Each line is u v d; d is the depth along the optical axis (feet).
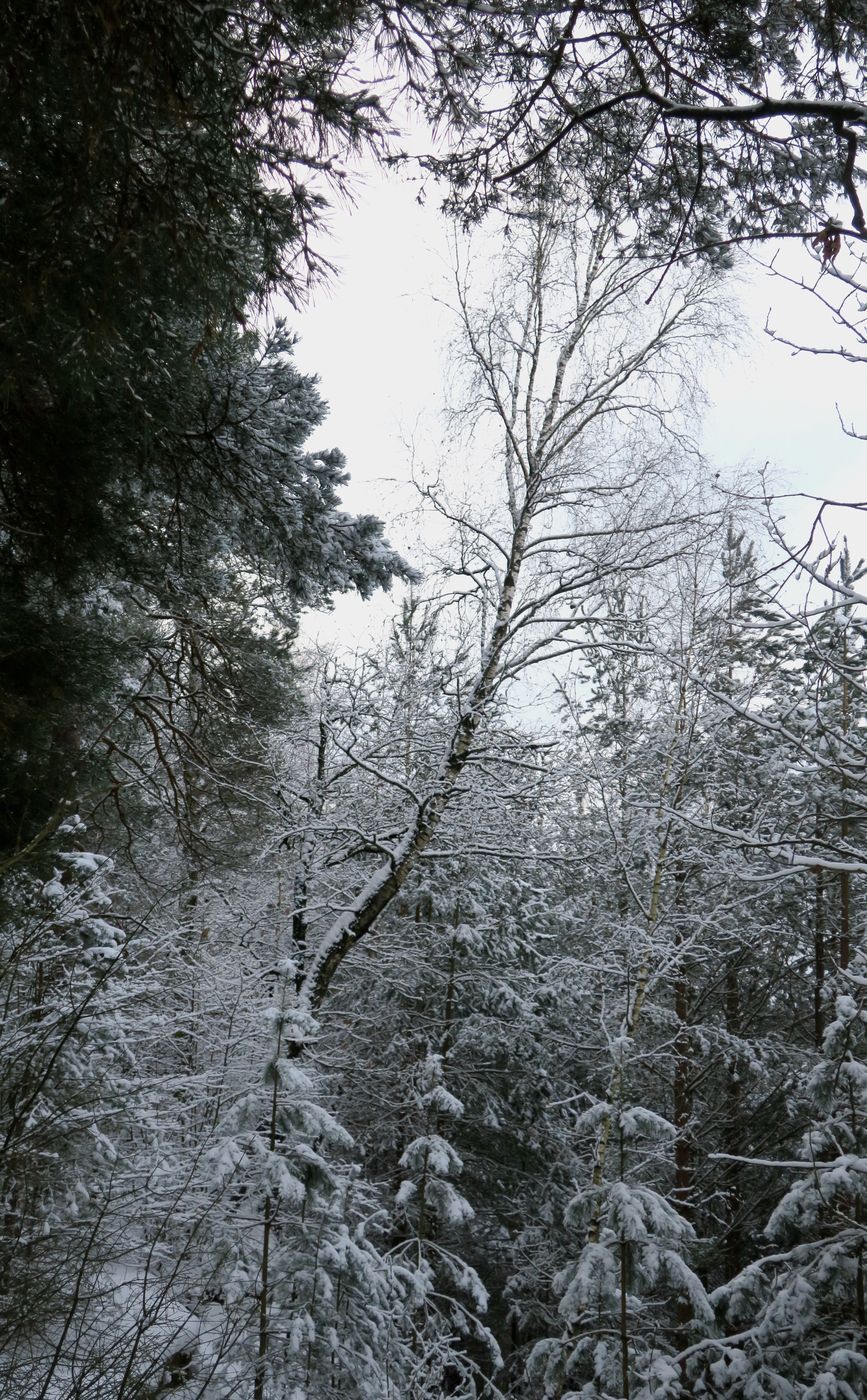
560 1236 43.96
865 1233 27.73
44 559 21.34
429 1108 41.16
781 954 45.91
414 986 44.86
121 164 13.34
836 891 46.24
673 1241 29.01
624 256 16.78
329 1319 22.20
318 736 41.50
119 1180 21.62
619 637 38.68
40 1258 15.12
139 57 11.77
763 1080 43.21
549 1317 44.19
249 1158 23.16
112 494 22.80
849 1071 28.40
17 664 20.65
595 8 11.28
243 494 26.73
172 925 35.53
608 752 42.47
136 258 14.23
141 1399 13.79
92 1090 21.12
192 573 28.78
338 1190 23.77
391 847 38.50
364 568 31.30
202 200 14.30
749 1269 29.73
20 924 19.40
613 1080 34.60
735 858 36.35
